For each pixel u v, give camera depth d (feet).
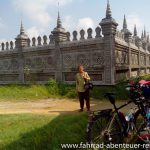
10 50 73.41
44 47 65.10
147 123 17.47
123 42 62.39
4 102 45.03
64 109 35.86
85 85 31.78
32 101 46.01
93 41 56.13
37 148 18.28
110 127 17.06
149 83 17.94
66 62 61.05
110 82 53.21
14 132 21.48
